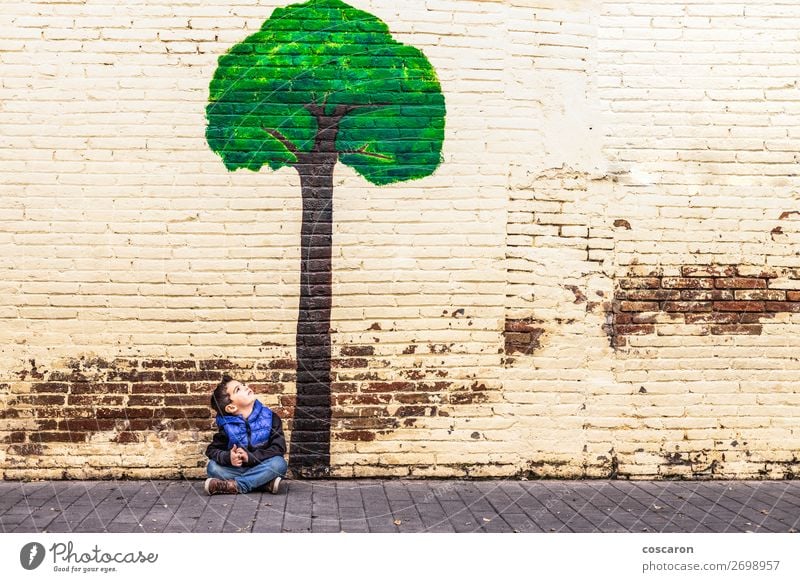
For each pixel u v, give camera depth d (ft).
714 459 20.92
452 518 17.78
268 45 20.45
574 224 20.83
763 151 20.81
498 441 20.61
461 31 20.70
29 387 20.08
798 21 20.90
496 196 20.65
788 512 18.49
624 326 20.85
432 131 20.62
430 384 20.54
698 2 20.84
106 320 20.17
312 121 20.51
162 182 20.22
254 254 20.34
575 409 20.75
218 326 20.29
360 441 20.45
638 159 20.93
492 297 20.62
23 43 20.07
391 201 20.56
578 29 20.92
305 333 20.36
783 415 20.97
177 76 20.26
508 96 20.72
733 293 20.92
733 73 20.80
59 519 17.34
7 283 20.06
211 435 20.31
